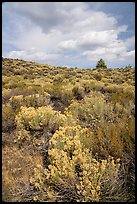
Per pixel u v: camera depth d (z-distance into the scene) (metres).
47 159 4.22
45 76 19.39
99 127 4.81
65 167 3.31
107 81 14.97
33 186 3.50
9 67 22.31
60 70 24.53
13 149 4.59
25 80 14.34
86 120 6.00
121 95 8.20
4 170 3.82
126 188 3.21
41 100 7.75
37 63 31.62
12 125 5.55
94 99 7.02
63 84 11.48
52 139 4.21
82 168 3.48
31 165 4.05
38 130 5.26
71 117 5.60
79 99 8.93
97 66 33.97
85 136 4.23
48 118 5.38
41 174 3.64
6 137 5.05
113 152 3.77
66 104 8.16
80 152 3.60
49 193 3.21
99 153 3.92
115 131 4.20
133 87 9.62
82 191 3.23
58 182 3.35
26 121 5.39
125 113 6.27
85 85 10.68
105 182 3.21
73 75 18.56
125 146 3.94
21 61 31.08
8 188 3.39
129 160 3.59
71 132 4.50
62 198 3.26
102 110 6.08
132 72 21.86
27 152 4.46
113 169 3.27
